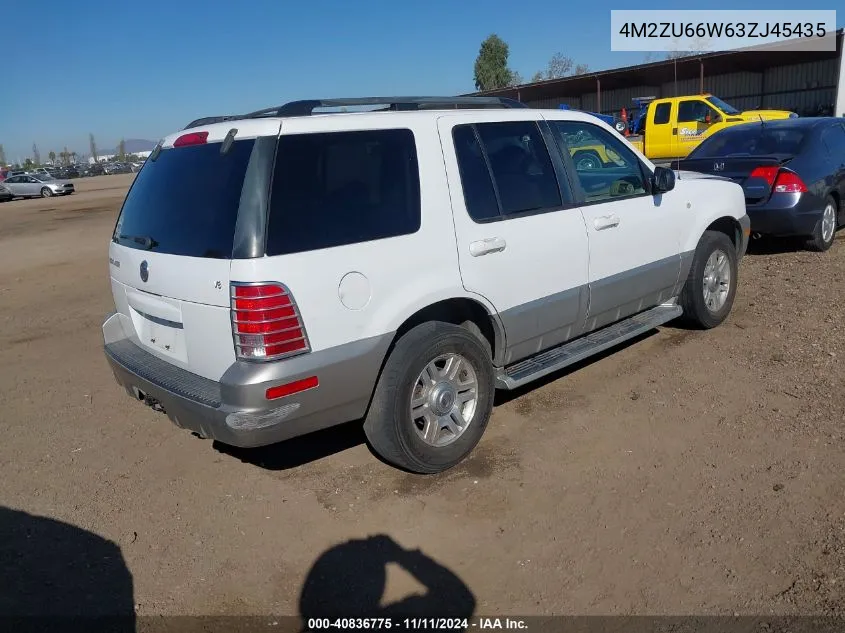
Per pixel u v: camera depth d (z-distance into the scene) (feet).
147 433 16.43
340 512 12.61
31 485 14.21
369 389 12.42
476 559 11.07
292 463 14.52
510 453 14.17
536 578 10.55
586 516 11.90
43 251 48.29
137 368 13.25
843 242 29.84
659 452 13.71
